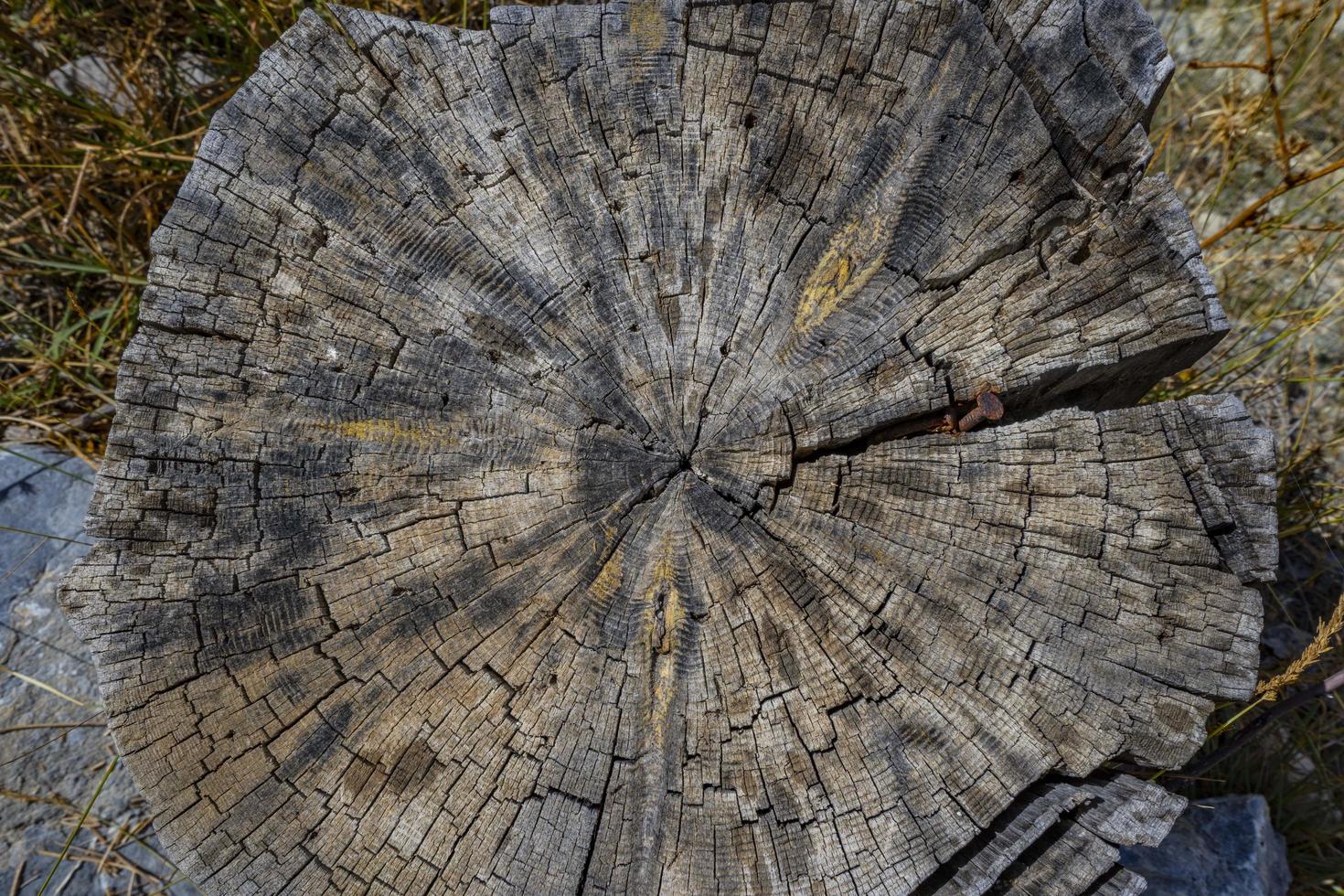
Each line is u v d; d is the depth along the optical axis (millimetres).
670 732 372
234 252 391
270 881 367
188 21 684
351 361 392
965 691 379
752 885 365
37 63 675
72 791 520
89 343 636
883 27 397
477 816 368
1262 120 649
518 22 400
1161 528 383
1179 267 396
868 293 397
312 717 374
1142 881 378
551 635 379
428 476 389
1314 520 610
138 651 373
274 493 384
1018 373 390
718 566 382
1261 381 665
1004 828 376
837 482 387
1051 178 397
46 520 573
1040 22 399
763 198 403
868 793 370
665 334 397
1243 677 377
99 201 657
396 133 399
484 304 396
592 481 387
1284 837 550
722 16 400
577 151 403
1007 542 384
